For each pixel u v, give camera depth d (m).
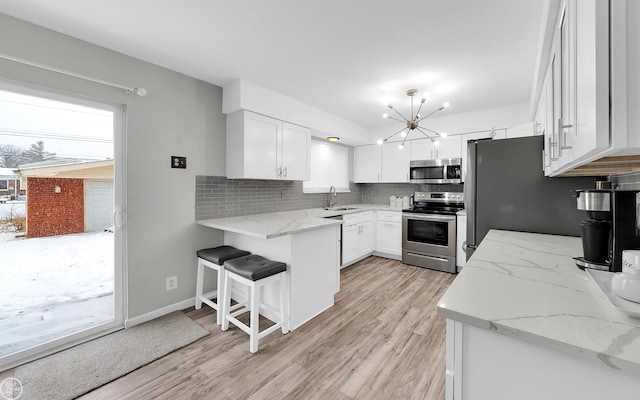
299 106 3.36
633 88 0.51
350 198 5.11
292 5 1.65
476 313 0.69
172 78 2.53
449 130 3.99
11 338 1.85
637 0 0.50
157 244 2.45
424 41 2.04
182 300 2.63
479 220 2.07
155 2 1.62
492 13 1.70
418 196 4.40
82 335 2.05
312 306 2.44
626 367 0.50
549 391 0.62
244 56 2.28
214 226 2.48
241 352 1.94
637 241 0.95
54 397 1.52
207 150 2.80
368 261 4.28
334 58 2.30
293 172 3.32
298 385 1.63
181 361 1.84
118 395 1.55
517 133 3.27
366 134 4.75
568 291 0.84
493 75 2.60
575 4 0.79
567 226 1.79
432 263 3.84
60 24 1.84
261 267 2.06
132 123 2.28
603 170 1.28
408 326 2.30
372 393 1.57
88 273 2.15
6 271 1.85
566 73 0.96
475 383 0.72
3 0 1.59
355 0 1.60
